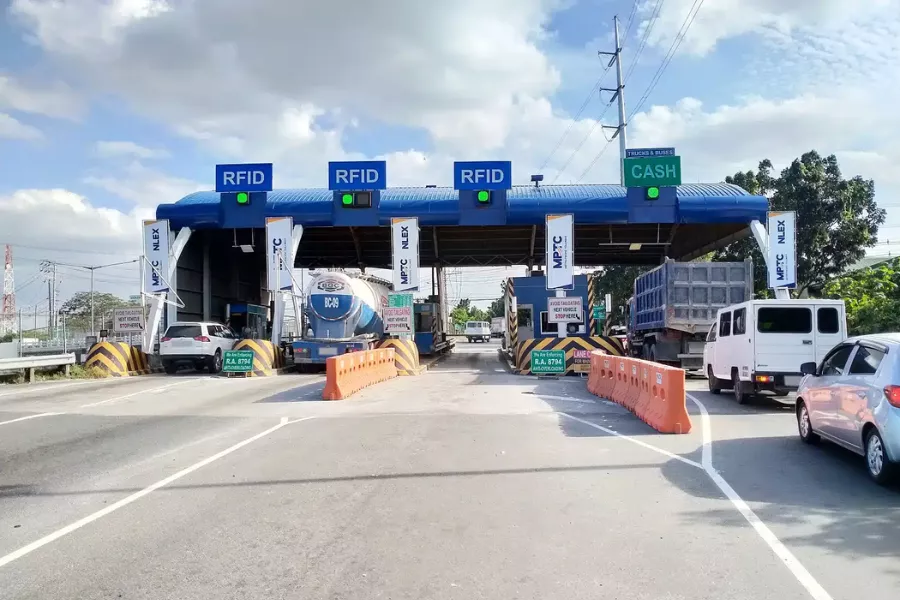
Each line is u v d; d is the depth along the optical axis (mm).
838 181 29297
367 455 8930
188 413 13008
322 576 4812
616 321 46750
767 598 4398
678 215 23719
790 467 8125
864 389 7570
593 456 8797
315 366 24078
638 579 4727
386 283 29750
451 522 6039
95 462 8641
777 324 13414
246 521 6121
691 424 11164
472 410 13234
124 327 23828
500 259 37281
